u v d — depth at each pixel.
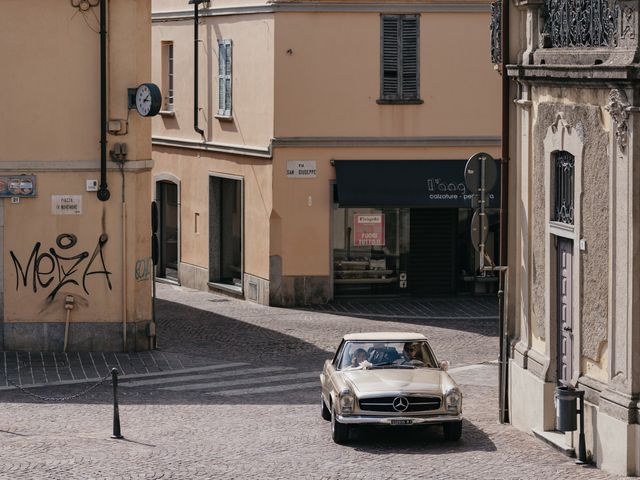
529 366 21.34
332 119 36.66
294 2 36.28
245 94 38.25
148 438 20.80
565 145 19.69
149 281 30.33
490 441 20.59
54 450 19.66
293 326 33.84
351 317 35.12
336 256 37.34
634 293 17.48
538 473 17.91
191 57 41.41
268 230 37.09
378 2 36.47
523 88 21.55
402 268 37.72
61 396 25.20
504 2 21.94
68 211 29.52
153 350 30.39
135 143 29.44
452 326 33.66
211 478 17.77
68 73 29.36
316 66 36.53
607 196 18.23
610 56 17.97
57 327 29.80
